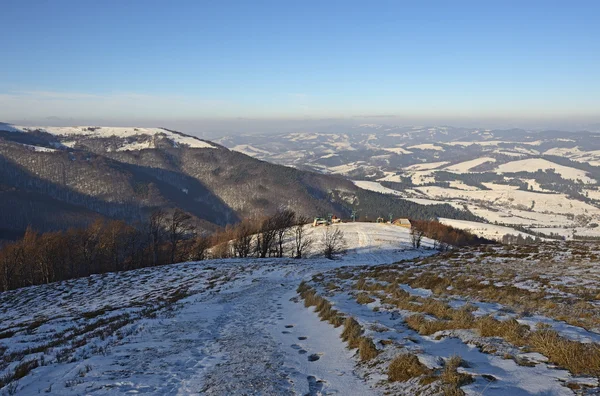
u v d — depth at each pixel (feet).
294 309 64.44
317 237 322.14
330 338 40.68
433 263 94.43
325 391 26.25
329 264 167.22
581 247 94.73
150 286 122.52
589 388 19.84
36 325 68.85
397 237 325.62
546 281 54.08
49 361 38.70
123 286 127.24
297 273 129.90
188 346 42.34
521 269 69.51
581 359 22.99
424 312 42.86
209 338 46.83
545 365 23.79
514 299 44.32
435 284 61.77
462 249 117.08
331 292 70.44
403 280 70.33
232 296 90.48
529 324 32.19
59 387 28.84
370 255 239.91
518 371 23.34
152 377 30.63
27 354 44.19
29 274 187.62
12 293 136.98
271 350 37.99
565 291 47.16
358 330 38.42
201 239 269.85
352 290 68.44
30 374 33.53
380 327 38.37
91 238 208.33
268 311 65.92
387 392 24.43
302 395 25.72
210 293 98.68
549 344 25.84
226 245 252.01
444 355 27.86
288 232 297.33
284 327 50.60
